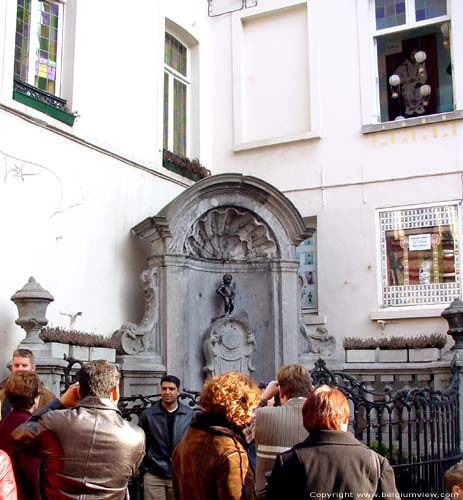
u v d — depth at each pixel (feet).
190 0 42.27
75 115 32.14
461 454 28.76
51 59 32.42
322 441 11.89
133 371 32.04
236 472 11.57
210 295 37.04
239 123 42.93
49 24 32.53
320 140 40.88
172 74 41.50
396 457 27.35
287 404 14.55
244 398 12.32
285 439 14.17
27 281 28.68
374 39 41.32
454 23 38.78
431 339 34.68
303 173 41.06
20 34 31.04
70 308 30.76
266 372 36.35
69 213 31.19
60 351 27.68
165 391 21.77
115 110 34.91
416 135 38.68
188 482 11.96
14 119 28.73
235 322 36.22
